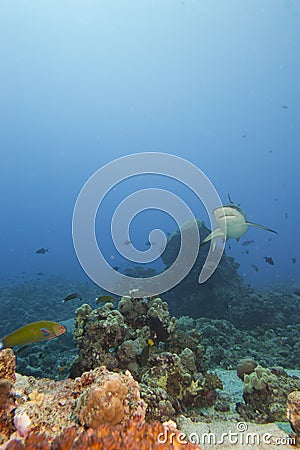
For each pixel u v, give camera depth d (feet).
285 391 14.15
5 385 8.59
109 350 16.71
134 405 8.50
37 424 7.83
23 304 61.41
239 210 23.45
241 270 163.12
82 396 8.02
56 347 32.91
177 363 15.16
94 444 6.00
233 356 26.78
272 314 39.11
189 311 39.27
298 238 306.35
